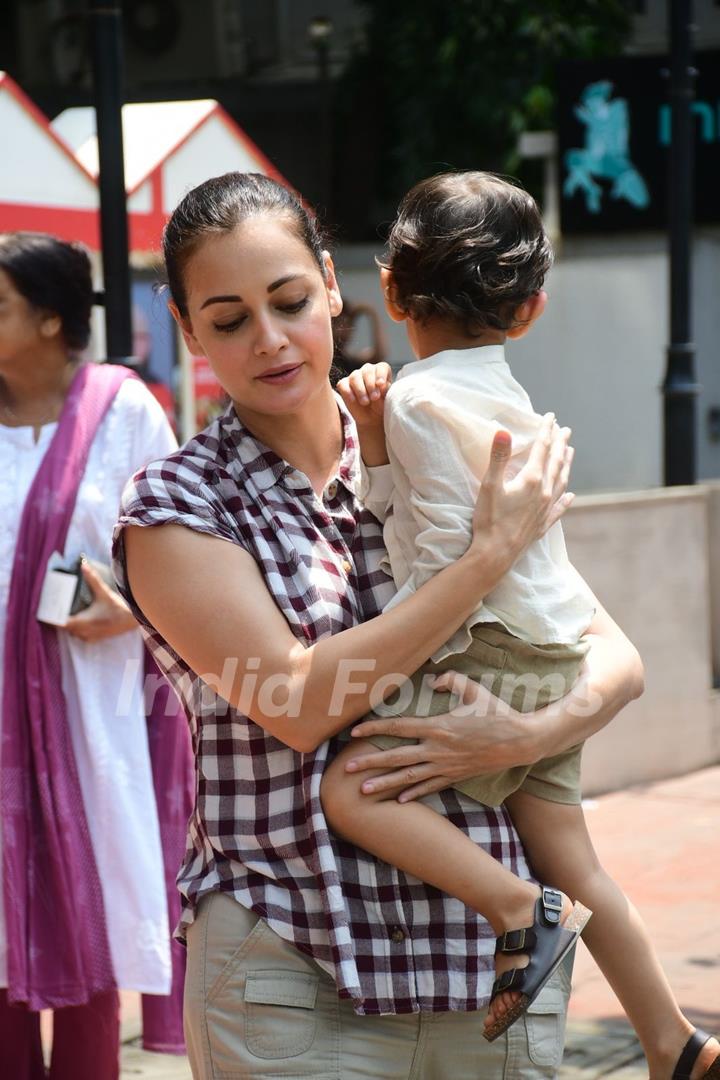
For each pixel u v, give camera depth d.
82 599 3.38
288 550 2.40
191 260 2.38
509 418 2.49
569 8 15.67
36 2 15.62
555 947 2.33
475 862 2.34
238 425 2.48
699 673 7.70
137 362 4.69
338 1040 2.34
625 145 12.23
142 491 2.40
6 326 3.45
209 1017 2.35
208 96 16.75
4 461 3.49
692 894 5.84
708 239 13.05
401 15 16.05
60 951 3.36
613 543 7.04
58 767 3.39
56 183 7.21
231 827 2.38
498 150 15.90
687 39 7.71
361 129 16.59
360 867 2.36
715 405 13.30
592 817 6.87
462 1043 2.40
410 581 2.38
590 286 13.37
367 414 2.58
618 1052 4.48
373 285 14.64
